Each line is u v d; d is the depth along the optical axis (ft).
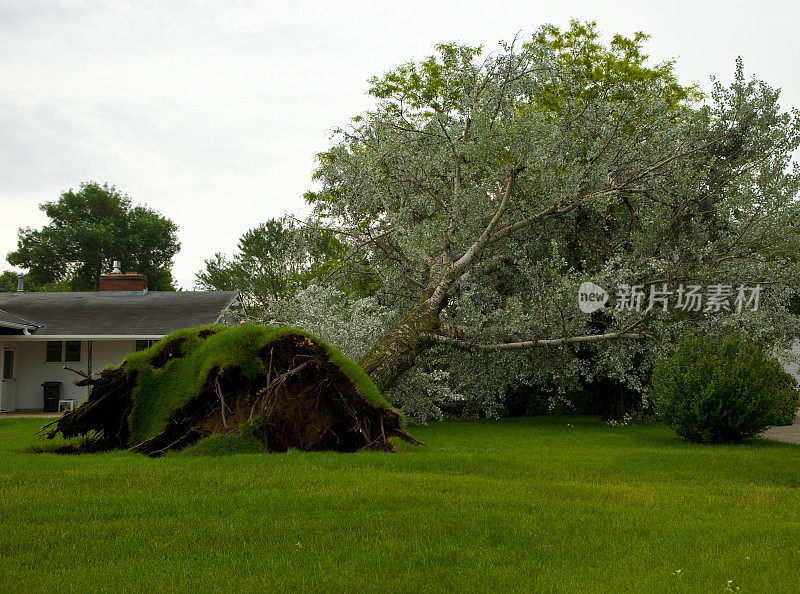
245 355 35.45
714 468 32.22
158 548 18.11
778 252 51.70
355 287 64.44
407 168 57.21
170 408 35.47
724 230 54.65
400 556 17.57
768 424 42.50
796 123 51.80
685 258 52.08
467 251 54.44
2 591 15.01
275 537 19.07
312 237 59.21
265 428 34.63
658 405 45.06
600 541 19.01
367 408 36.09
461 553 17.76
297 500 22.86
